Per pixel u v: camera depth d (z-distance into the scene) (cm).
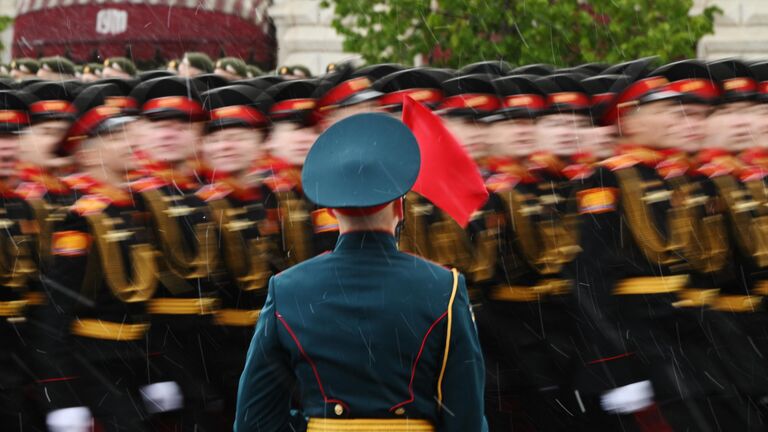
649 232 1516
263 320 1066
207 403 1569
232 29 3538
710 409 1532
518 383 1638
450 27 2792
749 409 1576
